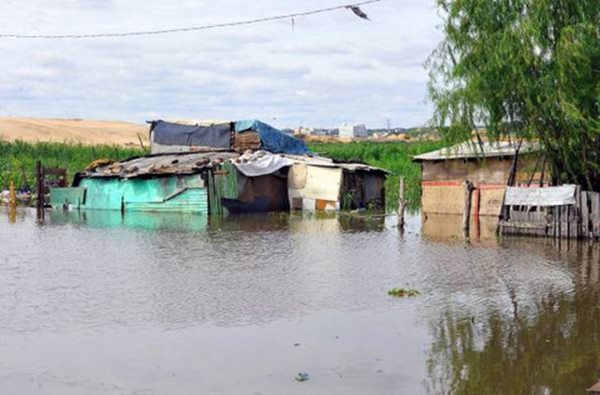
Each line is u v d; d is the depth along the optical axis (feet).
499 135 89.56
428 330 46.14
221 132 147.84
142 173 127.34
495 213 109.60
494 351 41.60
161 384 36.50
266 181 131.13
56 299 55.16
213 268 68.33
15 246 83.61
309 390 35.65
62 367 39.01
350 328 46.70
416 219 114.52
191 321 48.57
